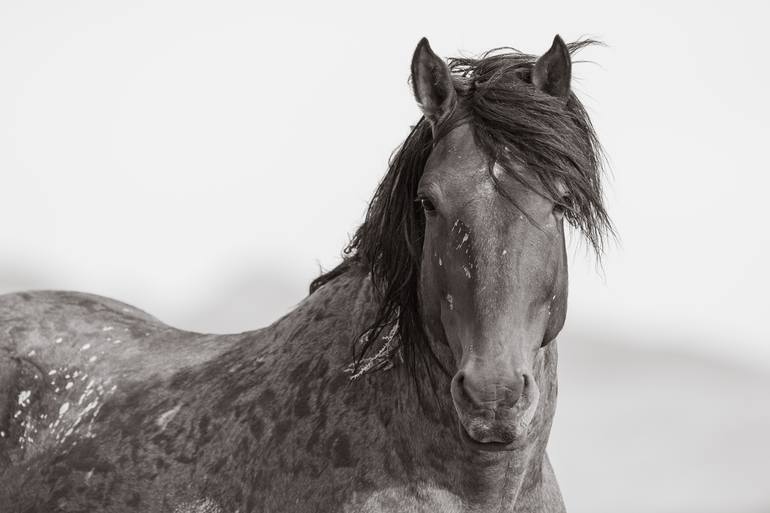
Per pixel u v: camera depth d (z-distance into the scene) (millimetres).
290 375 8000
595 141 7434
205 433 8219
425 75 7258
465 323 6766
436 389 7289
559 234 7016
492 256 6715
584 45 8031
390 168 7590
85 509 8508
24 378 9531
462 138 7078
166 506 8094
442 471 7324
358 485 7371
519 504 7641
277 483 7648
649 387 72188
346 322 7949
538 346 6918
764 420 60719
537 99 7043
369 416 7527
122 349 9641
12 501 9117
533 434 7430
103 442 8734
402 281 7453
